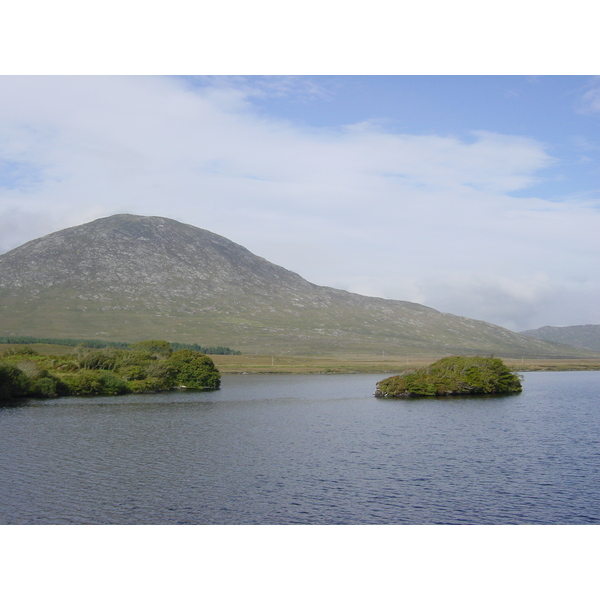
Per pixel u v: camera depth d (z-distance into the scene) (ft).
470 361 517.55
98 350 535.60
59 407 372.38
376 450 235.40
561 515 154.61
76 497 165.37
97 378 468.34
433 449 238.48
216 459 214.90
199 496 167.12
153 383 501.97
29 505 158.10
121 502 161.07
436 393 480.23
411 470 200.44
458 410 378.94
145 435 266.57
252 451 230.68
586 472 199.21
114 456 218.79
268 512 154.20
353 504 161.68
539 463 212.84
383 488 177.47
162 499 164.14
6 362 425.28
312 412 362.74
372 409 381.60
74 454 221.87
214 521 147.02
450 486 180.45
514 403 423.23
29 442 246.47
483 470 201.46
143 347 636.07
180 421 314.35
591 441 259.19
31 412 345.92
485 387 498.28
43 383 433.07
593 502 165.37
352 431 285.23
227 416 338.34
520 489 177.68
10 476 187.52
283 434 273.54
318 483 182.09
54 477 186.29
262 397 459.32
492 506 161.48
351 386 577.02
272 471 196.65
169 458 215.92
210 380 545.85
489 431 287.89
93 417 326.65
